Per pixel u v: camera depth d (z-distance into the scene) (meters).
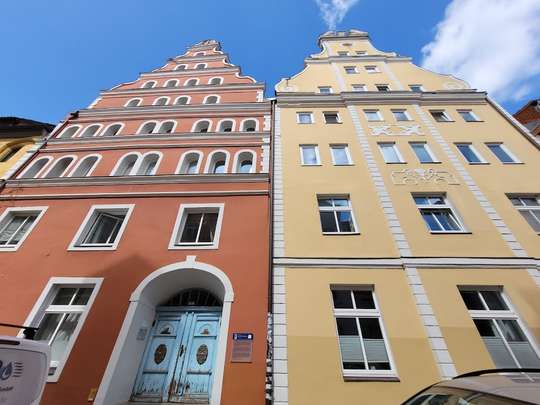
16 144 15.84
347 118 13.90
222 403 6.65
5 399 3.77
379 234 9.20
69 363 7.41
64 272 9.30
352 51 19.97
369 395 6.23
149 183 12.13
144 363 8.39
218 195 11.47
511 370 3.62
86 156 14.01
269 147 13.60
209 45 24.75
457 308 7.43
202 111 16.45
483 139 12.32
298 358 6.78
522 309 7.31
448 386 3.51
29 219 11.52
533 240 8.84
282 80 17.28
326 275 8.26
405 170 11.10
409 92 14.63
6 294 8.85
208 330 8.93
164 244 9.91
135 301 8.48
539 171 10.80
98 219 11.23
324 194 10.51
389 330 7.14
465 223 9.32
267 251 9.43
